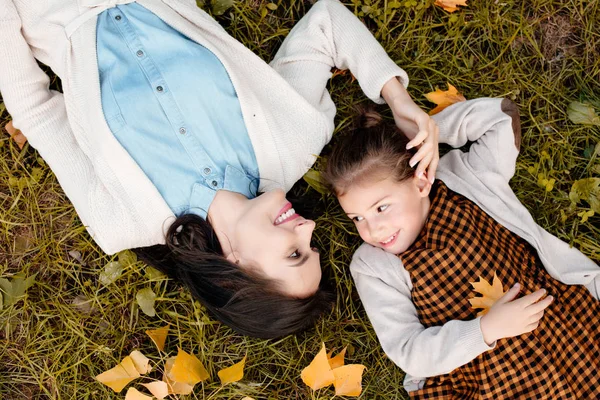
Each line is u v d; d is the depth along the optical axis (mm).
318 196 1767
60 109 1562
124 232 1482
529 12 1804
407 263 1560
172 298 1722
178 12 1530
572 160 1766
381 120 1615
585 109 1734
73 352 1688
